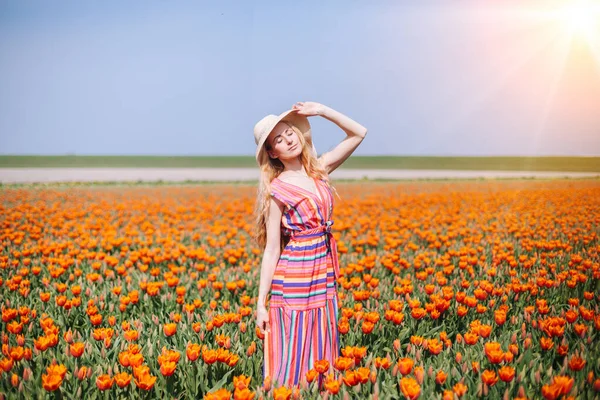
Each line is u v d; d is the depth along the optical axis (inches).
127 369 143.7
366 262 243.6
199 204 563.5
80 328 189.6
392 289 223.8
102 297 204.2
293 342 139.1
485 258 256.5
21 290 212.2
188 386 137.0
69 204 603.2
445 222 410.6
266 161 147.3
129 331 152.1
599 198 499.8
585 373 129.3
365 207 508.4
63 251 305.1
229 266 288.4
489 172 1270.9
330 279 145.1
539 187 617.3
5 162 2076.8
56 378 119.5
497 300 193.3
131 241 318.0
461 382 119.0
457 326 179.5
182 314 185.5
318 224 141.9
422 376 122.5
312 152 149.4
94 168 1654.8
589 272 223.1
